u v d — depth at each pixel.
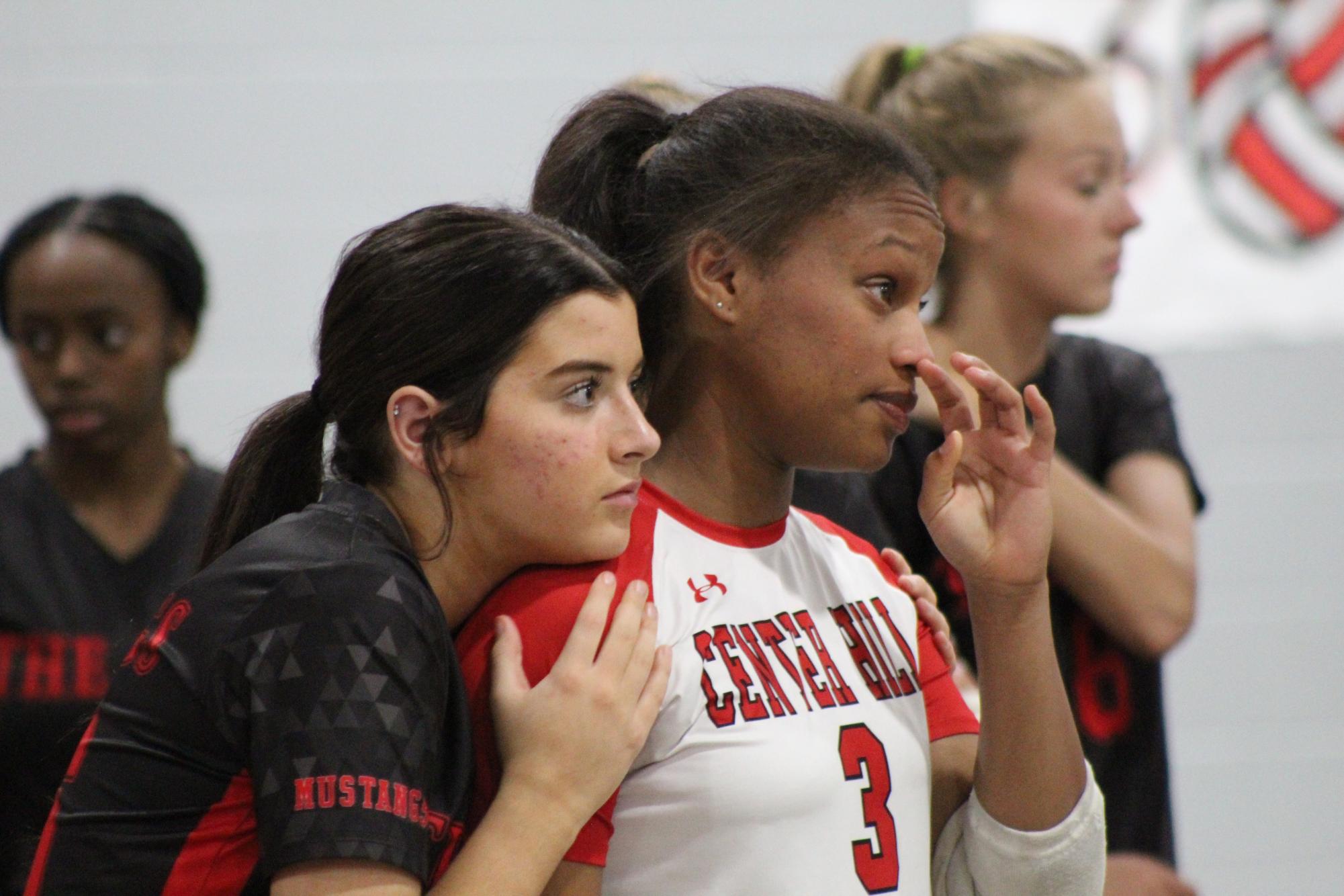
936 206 3.92
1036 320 6.43
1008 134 6.21
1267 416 10.46
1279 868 10.62
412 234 3.64
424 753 3.29
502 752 3.45
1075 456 6.57
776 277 3.73
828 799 3.66
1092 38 10.17
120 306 7.02
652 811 3.58
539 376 3.52
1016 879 4.05
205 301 7.53
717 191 3.79
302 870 3.15
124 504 7.10
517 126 10.00
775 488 4.02
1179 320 10.38
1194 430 10.45
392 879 3.17
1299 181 10.23
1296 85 10.16
